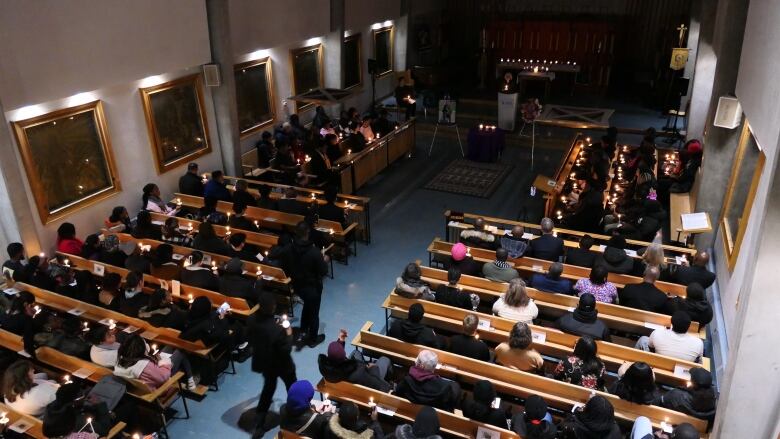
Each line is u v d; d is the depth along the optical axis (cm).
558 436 517
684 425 475
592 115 1323
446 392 555
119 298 747
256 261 863
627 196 1122
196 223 983
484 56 2077
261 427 668
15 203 872
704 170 935
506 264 779
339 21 1605
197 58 1172
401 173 1469
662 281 779
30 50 854
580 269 805
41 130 922
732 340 564
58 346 649
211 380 738
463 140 1697
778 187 449
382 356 668
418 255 1067
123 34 998
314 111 1659
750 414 525
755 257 478
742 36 845
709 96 1383
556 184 1119
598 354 652
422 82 2048
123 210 979
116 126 1055
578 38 1969
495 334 686
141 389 613
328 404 569
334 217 1012
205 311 682
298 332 838
